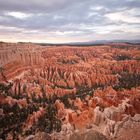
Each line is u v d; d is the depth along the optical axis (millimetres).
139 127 38188
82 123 56719
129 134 36938
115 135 39625
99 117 54812
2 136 53125
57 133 48344
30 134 53250
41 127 55844
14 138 52562
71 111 62781
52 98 82938
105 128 47031
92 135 35250
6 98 74625
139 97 69688
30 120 60312
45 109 67375
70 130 51938
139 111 62594
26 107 70688
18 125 58312
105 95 77375
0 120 60000
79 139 35906
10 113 65250
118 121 50312
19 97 81938
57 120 59219
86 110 62250
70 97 81312
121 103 66938
